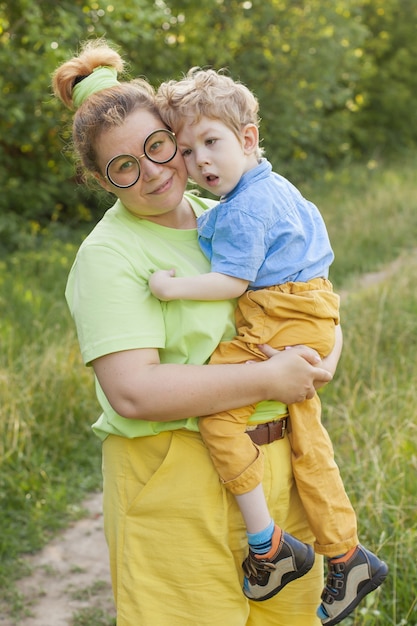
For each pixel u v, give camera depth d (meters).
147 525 2.09
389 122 16.09
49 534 4.00
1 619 3.39
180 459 2.06
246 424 2.06
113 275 1.97
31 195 9.94
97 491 4.39
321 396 4.88
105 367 1.97
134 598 2.09
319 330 2.09
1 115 9.05
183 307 2.01
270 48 12.13
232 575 2.11
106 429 2.12
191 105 2.03
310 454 2.14
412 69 16.02
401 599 3.01
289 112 12.24
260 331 2.06
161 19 9.10
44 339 5.54
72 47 8.70
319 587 2.33
